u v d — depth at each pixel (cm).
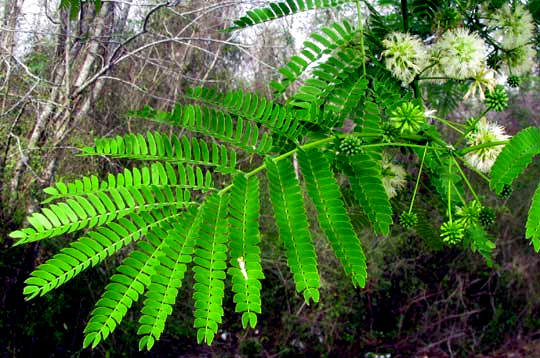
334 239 23
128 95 156
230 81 155
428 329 227
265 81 135
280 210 24
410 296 228
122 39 151
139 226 23
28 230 21
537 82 139
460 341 228
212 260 22
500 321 236
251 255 22
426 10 40
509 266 225
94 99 144
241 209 24
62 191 23
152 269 22
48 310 149
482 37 40
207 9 136
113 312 21
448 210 35
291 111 31
